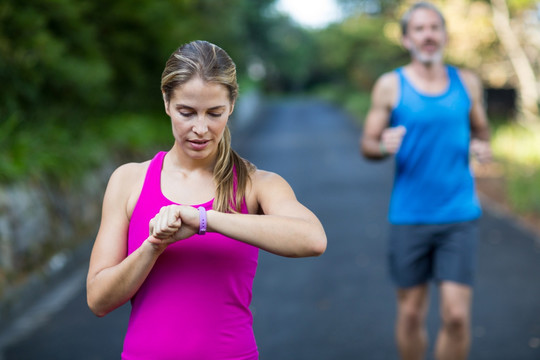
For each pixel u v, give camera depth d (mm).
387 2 25203
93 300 1743
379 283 5844
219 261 1740
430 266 3590
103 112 12734
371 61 29812
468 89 3570
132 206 1823
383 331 4613
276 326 4758
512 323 4738
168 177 1809
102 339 4594
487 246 7188
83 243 7469
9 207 5879
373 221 8602
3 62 8227
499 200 9969
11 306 5203
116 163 10258
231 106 1698
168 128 15141
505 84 20719
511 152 13344
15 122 7477
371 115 3668
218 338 1754
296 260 6754
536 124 15414
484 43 18594
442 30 3529
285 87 79438
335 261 6664
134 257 1655
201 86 1618
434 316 4906
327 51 36438
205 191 1789
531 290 5531
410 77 3557
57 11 9453
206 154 1705
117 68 13492
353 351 4242
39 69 8992
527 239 7484
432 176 3490
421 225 3506
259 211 1852
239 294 1781
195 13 18125
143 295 1777
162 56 14125
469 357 4133
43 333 4750
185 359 1741
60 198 7363
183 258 1738
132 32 13305
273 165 14805
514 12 16312
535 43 16422
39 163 7246
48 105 9781
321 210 9422
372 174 13180
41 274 6004
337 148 18297
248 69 42781
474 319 4848
